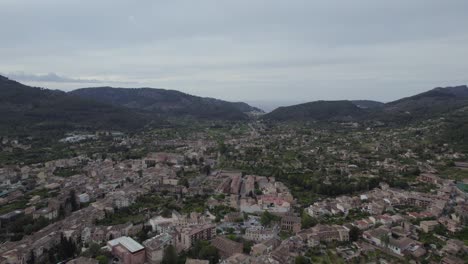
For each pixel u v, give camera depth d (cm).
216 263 19862
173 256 19538
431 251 19962
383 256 19750
